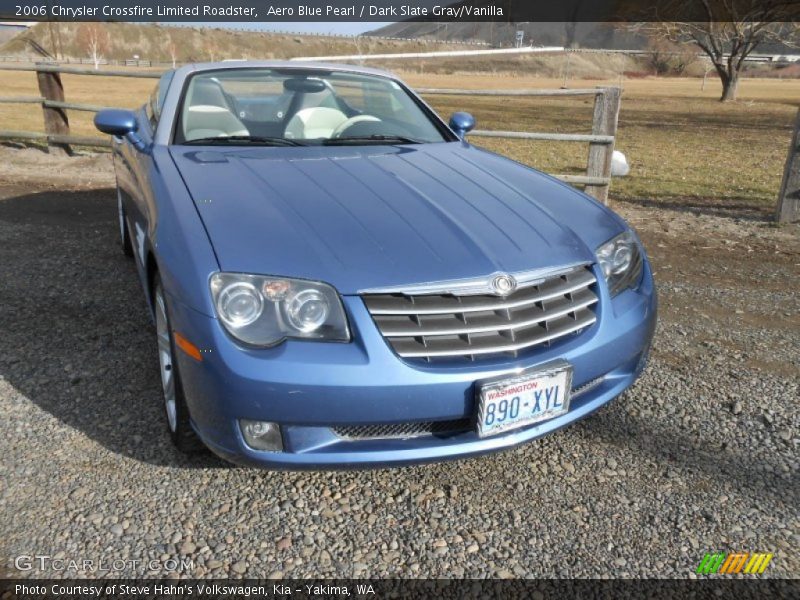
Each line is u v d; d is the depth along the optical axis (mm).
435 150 3158
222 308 1923
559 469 2396
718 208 6430
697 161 9961
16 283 3998
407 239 2127
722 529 2105
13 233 5027
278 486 2283
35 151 8156
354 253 2041
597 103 6043
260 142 3061
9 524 2057
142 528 2064
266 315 1922
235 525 2094
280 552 1991
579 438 2580
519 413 2049
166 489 2242
